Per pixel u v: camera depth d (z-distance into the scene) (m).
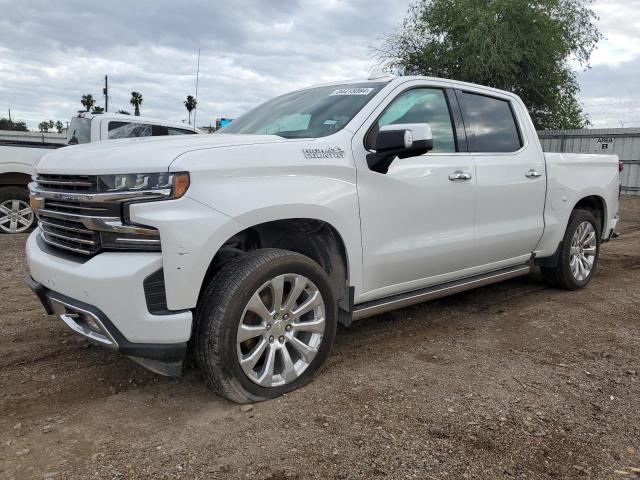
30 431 2.75
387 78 4.03
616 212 6.21
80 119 9.80
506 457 2.59
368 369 3.55
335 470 2.46
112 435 2.72
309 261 3.14
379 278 3.66
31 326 4.28
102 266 2.69
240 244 3.35
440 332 4.33
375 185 3.54
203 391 3.20
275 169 3.04
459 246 4.14
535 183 4.87
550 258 5.44
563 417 2.98
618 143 20.19
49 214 3.08
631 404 3.15
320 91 4.25
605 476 2.47
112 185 2.71
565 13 23.72
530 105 24.05
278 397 3.11
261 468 2.46
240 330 2.88
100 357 3.69
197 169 2.74
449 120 4.25
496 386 3.35
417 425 2.85
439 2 22.94
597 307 5.09
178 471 2.43
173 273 2.67
